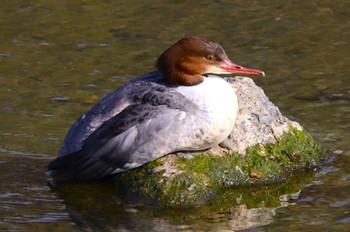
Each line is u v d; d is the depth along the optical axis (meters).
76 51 17.31
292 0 19.59
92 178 12.09
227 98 11.92
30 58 16.97
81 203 11.76
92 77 16.19
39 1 19.56
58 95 15.43
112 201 11.78
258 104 12.98
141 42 17.70
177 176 11.77
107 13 19.06
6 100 15.17
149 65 16.69
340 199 11.90
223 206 11.66
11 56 17.02
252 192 12.06
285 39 17.88
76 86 15.82
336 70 16.59
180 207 11.55
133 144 11.73
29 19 18.67
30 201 11.80
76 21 18.64
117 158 11.81
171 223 11.25
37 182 12.35
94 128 12.04
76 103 15.13
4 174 12.55
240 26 18.42
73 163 11.95
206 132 11.80
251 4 19.47
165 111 11.72
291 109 15.09
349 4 19.36
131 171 12.12
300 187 12.27
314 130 14.23
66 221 11.26
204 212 11.52
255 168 12.32
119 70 16.48
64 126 14.23
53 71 16.42
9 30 18.16
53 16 18.84
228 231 11.03
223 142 12.39
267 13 19.00
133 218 11.37
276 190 12.17
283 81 16.17
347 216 11.39
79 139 12.13
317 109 15.09
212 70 12.13
